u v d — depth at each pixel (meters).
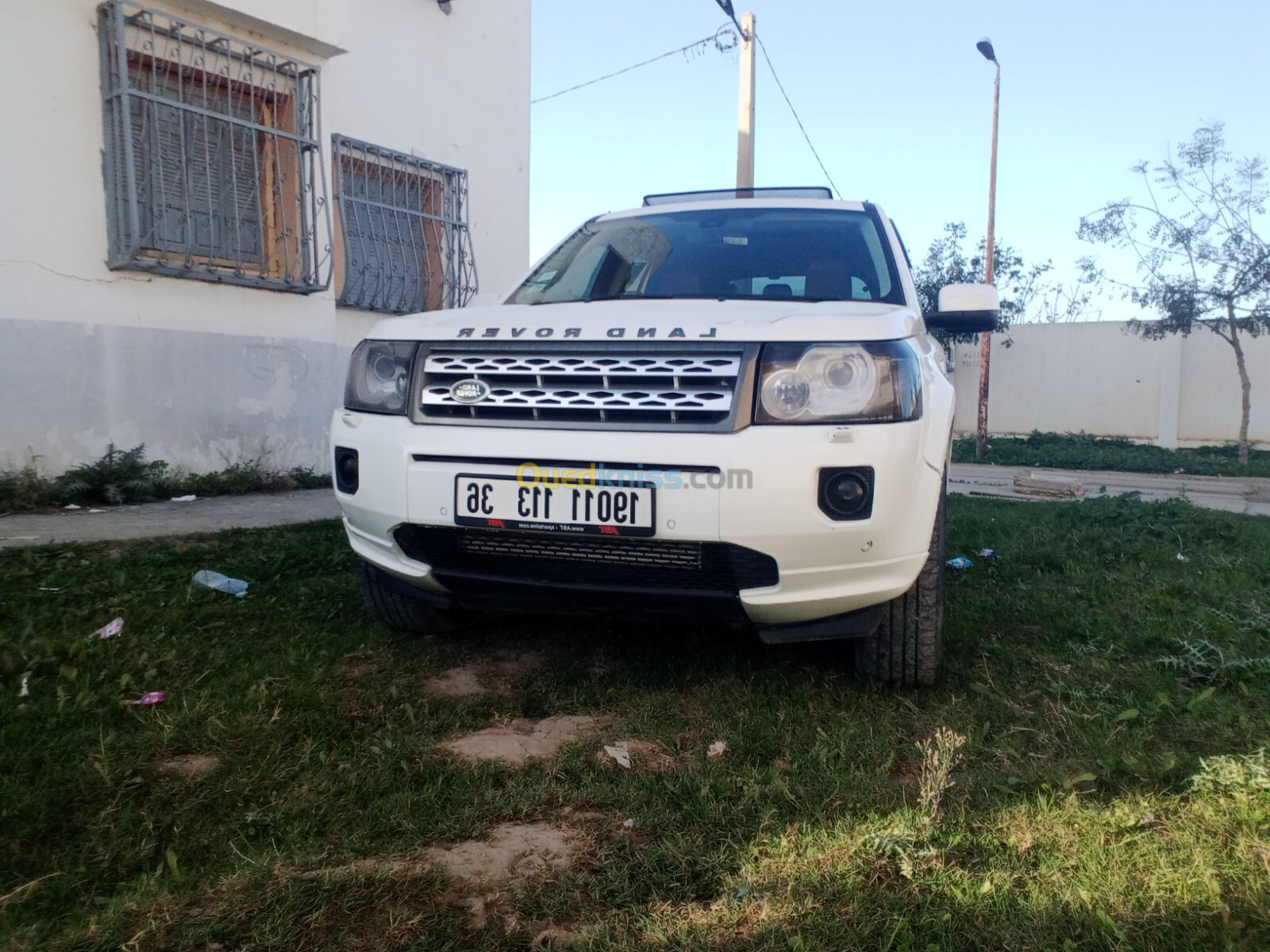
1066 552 5.17
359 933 1.65
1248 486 12.50
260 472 7.12
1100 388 19.17
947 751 2.21
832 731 2.55
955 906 1.72
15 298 5.78
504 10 9.62
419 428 2.70
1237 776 2.16
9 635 3.14
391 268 8.51
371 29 8.15
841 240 3.68
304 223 7.30
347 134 7.98
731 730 2.57
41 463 5.95
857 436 2.44
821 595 2.52
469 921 1.70
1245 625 3.62
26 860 1.84
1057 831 1.99
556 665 3.15
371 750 2.36
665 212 4.12
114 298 6.28
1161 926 1.65
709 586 2.54
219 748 2.36
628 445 2.46
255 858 1.86
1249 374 17.73
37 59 5.80
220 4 6.42
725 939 1.63
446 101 8.99
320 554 4.50
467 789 2.20
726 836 1.99
